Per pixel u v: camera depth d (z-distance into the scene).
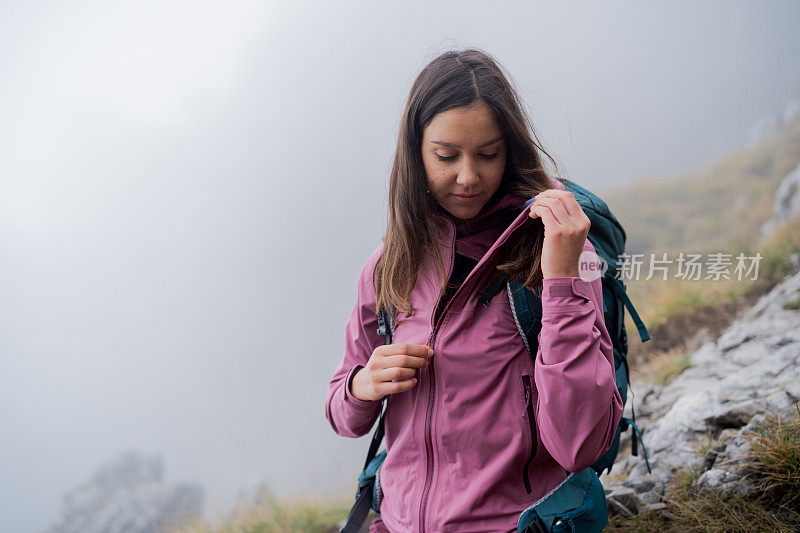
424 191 1.24
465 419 1.15
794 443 1.81
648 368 4.04
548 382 1.00
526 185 1.18
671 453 2.27
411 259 1.27
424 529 1.16
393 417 1.28
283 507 4.54
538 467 1.18
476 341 1.14
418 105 1.14
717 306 4.61
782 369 2.51
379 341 1.47
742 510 1.75
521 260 1.13
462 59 1.13
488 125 1.07
